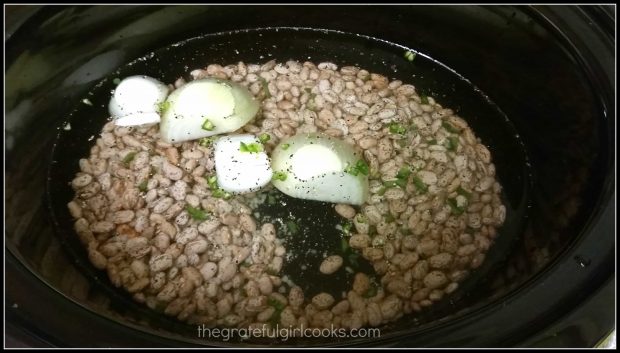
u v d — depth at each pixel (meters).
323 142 0.26
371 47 0.33
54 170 0.27
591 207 0.20
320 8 0.31
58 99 0.28
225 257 0.24
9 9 0.25
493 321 0.16
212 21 0.31
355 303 0.23
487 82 0.31
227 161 0.26
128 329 0.16
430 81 0.32
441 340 0.15
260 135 0.28
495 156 0.29
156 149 0.27
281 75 0.31
